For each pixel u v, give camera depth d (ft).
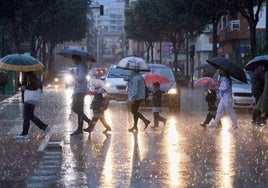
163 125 68.85
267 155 45.96
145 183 35.09
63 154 46.16
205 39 288.92
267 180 36.11
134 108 62.85
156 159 43.98
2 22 176.45
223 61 65.16
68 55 59.82
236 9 129.18
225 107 65.67
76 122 72.08
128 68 62.85
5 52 199.82
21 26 191.93
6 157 44.52
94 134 59.88
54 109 94.12
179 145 51.70
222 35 236.84
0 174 37.76
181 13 168.76
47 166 40.70
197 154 46.42
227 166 41.04
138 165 41.27
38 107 98.63
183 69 320.50
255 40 125.80
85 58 59.36
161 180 36.04
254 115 71.46
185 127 67.46
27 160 43.16
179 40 245.86
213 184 34.86
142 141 54.34
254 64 73.05
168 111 94.38
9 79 159.33
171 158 44.45
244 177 37.06
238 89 93.09
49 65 282.97
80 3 251.60
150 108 97.25
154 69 96.37
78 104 58.95
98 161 42.88
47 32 245.45
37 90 55.67
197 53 306.55
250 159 44.04
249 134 60.54
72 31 256.52
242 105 92.53
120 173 38.24
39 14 193.47
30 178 36.45
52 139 54.49
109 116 81.56
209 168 40.24
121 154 46.29
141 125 69.46
